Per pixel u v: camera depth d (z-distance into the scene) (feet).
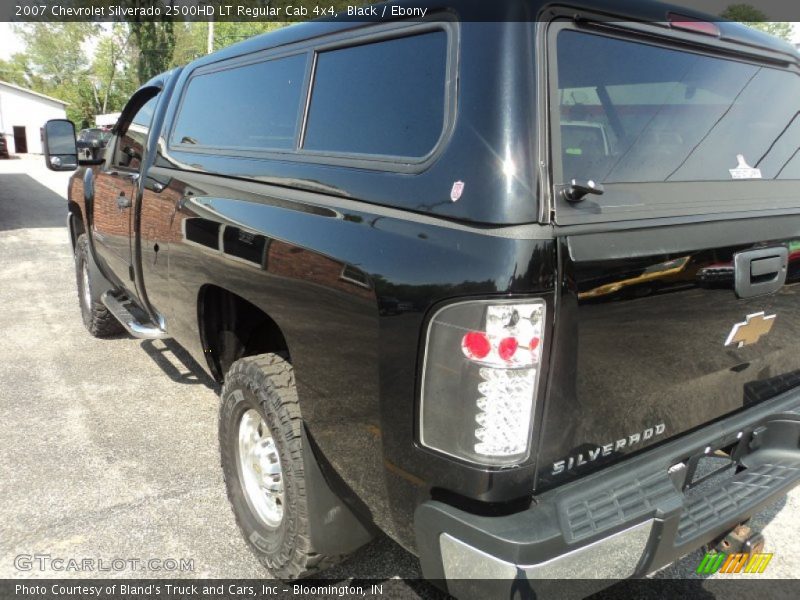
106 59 205.77
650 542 6.17
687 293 6.53
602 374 6.07
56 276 26.89
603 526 5.84
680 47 7.37
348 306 6.65
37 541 9.55
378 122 7.09
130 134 13.97
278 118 8.91
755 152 8.20
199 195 9.86
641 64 6.91
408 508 6.35
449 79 6.27
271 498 8.83
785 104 8.71
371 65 7.35
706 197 7.14
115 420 13.48
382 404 6.35
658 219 6.40
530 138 5.71
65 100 211.00
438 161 6.17
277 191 8.19
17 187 65.36
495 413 5.57
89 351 17.56
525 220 5.56
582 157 6.25
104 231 14.94
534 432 5.72
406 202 6.35
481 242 5.60
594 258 5.73
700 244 6.55
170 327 11.88
